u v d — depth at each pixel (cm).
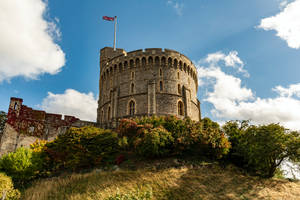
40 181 2581
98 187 2117
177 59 4431
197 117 4662
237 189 2128
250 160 2555
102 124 4209
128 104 4116
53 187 2267
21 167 2555
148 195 1833
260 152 2467
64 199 1972
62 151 2816
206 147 2778
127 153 3055
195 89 4903
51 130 3947
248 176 2527
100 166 2791
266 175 2636
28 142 3688
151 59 4347
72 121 4169
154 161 2694
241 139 2895
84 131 2994
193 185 2130
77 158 2691
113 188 2066
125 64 4475
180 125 3044
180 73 4416
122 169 2573
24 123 3788
